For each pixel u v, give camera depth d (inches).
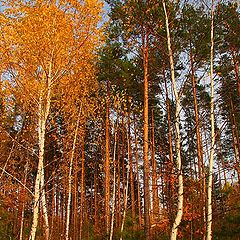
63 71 386.0
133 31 522.0
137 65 660.1
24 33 357.1
